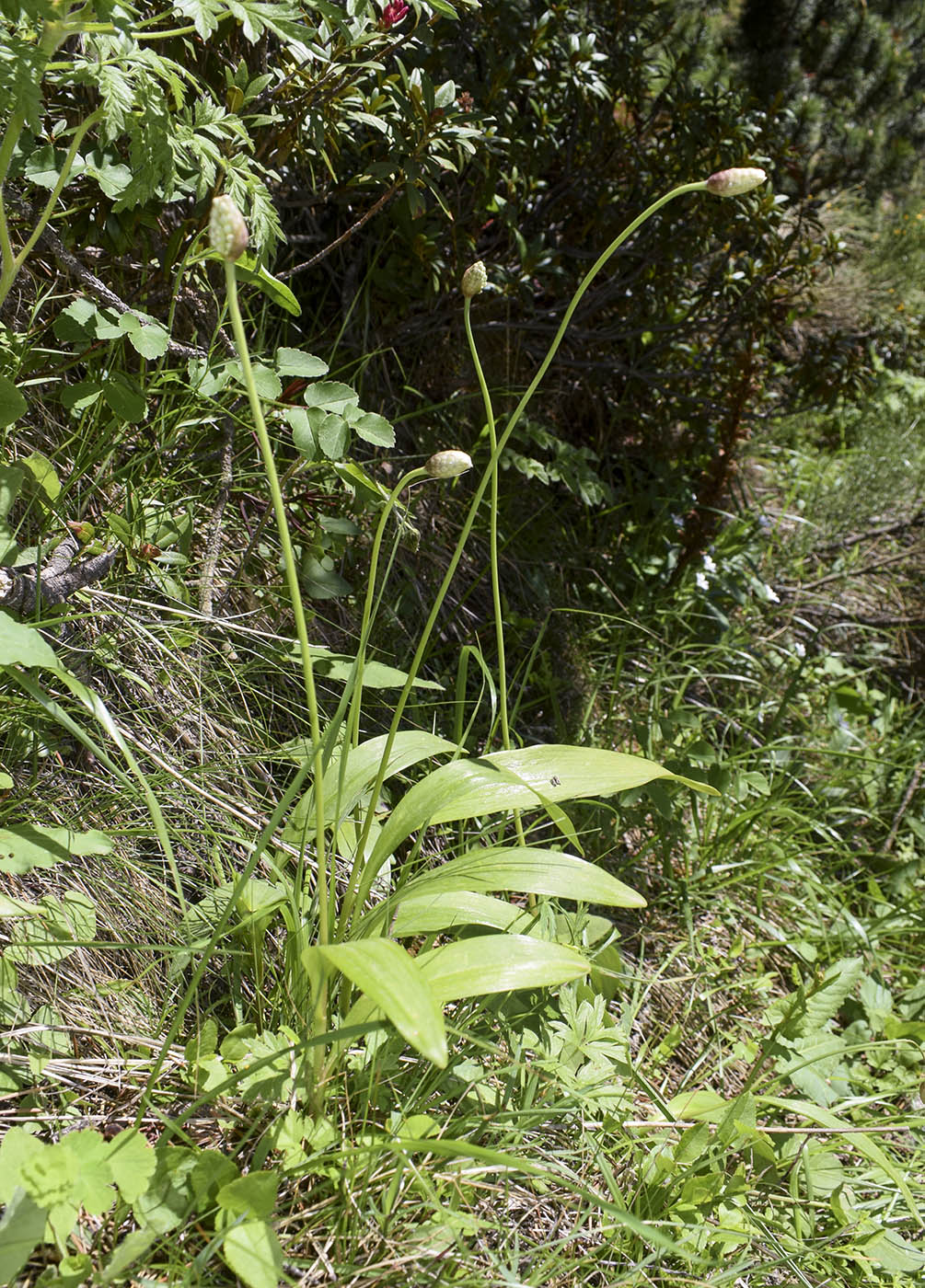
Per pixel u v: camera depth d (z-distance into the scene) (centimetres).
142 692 195
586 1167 165
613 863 257
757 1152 175
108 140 145
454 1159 148
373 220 297
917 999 251
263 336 251
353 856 185
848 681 386
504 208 306
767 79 547
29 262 206
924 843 318
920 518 480
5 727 171
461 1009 169
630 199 361
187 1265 124
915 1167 204
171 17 200
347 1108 150
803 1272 165
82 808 174
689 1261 152
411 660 263
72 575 177
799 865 276
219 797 186
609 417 408
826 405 476
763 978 230
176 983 169
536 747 175
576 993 183
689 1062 217
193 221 204
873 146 598
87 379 203
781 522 467
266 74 214
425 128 225
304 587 229
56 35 135
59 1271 118
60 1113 141
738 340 411
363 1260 134
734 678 325
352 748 182
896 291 629
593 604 347
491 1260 138
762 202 351
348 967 120
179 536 209
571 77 308
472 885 153
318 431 195
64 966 159
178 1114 147
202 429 228
